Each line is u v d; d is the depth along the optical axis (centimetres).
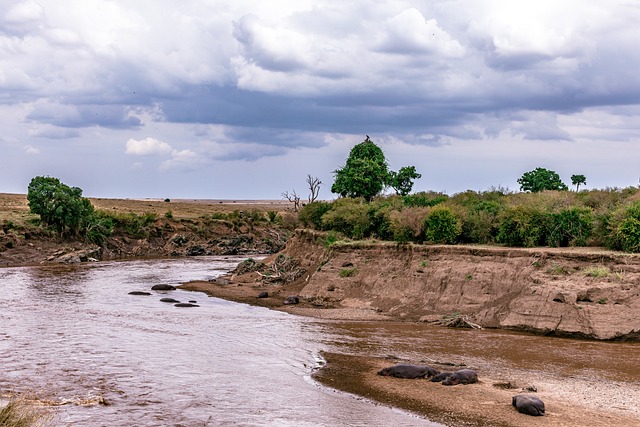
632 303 3259
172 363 2866
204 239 10538
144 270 7250
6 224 8450
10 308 4344
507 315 3619
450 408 2219
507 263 3941
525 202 4875
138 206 15875
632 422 2067
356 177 7894
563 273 3634
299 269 5769
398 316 4038
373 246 4866
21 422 1759
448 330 3600
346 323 3856
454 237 4638
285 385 2519
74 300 4769
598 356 2911
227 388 2486
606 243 3981
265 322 3888
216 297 5028
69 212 8794
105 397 2361
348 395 2389
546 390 2422
